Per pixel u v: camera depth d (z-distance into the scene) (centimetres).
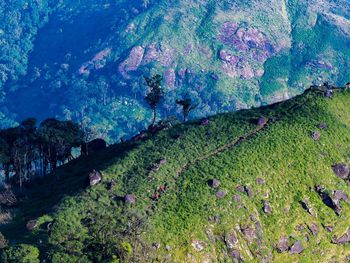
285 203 11481
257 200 11306
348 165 12600
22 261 8631
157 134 13400
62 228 9675
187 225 10269
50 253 8794
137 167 11956
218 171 11581
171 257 9675
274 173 11894
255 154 12156
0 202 12319
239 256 10281
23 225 10488
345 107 14075
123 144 14338
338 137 13062
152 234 9819
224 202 10894
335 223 11506
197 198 10869
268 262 10544
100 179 11550
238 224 10694
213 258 10056
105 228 9188
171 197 10912
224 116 13888
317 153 12550
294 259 10819
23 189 13525
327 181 12112
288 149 12450
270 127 13038
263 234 10825
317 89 14562
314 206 11638
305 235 11144
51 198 11850
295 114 13538
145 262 9006
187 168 11781
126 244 8881
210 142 12712
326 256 11100
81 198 10938
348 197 12000
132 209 10438
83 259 8569
